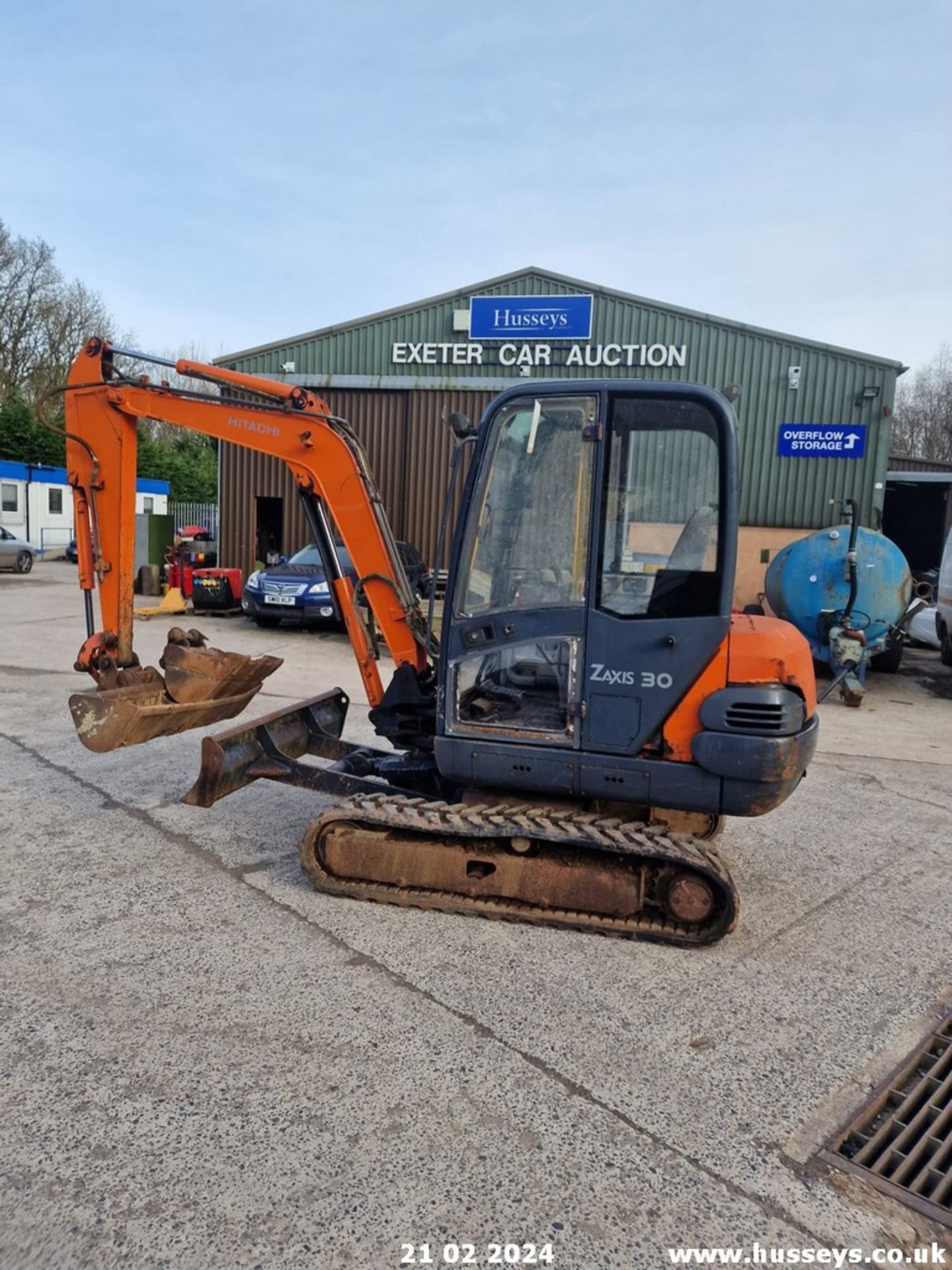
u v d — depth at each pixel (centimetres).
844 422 1454
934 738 781
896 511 1956
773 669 345
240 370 1648
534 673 374
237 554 1714
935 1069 293
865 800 593
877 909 421
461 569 379
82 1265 203
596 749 364
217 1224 216
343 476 440
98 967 339
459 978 339
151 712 442
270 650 1099
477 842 389
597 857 378
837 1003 333
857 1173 244
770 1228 223
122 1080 270
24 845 463
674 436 348
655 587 353
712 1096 274
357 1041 294
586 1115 262
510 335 1550
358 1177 233
